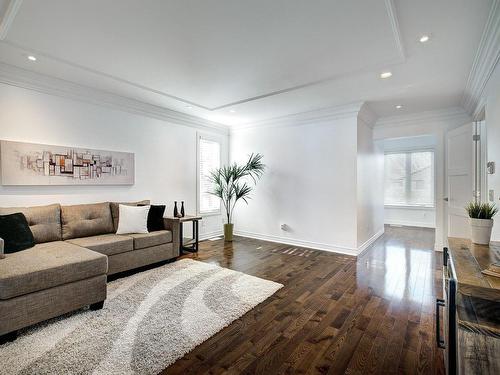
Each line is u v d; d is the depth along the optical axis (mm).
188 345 1879
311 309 2441
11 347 1830
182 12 1957
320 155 4559
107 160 3783
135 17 2023
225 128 5773
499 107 2305
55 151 3273
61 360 1695
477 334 1201
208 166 5395
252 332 2074
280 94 3748
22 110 3039
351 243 4250
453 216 4031
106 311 2346
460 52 2520
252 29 2176
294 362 1738
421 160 7160
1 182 2898
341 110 4270
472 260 1495
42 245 2789
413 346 1897
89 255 2432
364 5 1855
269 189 5230
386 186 7613
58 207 3170
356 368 1682
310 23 2084
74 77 3203
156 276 3188
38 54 2625
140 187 4223
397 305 2521
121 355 1756
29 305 1993
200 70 2975
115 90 3641
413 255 4238
